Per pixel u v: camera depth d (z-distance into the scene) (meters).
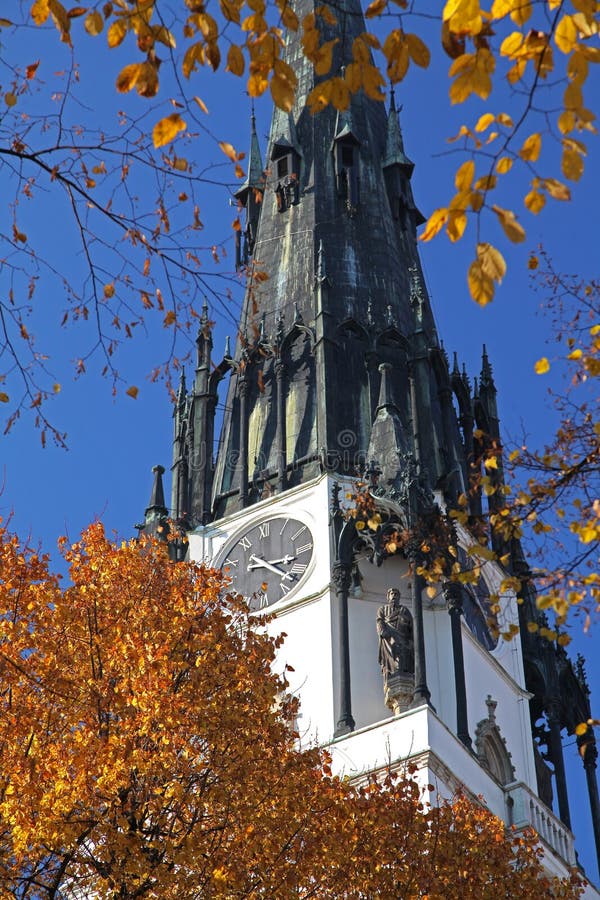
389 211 78.94
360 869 37.09
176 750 33.97
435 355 72.75
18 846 31.09
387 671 60.94
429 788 43.53
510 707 66.56
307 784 37.12
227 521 68.00
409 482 63.62
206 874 32.16
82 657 35.19
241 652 38.00
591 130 17.02
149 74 18.47
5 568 35.91
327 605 63.28
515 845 46.53
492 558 23.34
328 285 73.06
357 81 18.78
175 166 20.88
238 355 73.50
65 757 32.44
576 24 16.83
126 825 31.80
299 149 79.81
